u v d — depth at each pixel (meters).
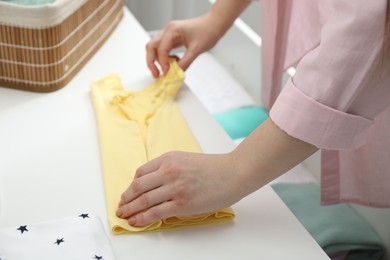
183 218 0.63
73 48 0.90
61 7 0.81
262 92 1.13
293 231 0.64
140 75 0.94
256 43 1.29
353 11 0.55
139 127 0.78
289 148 0.61
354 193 0.86
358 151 0.81
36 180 0.69
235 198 0.62
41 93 0.87
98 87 0.87
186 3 1.56
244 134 1.21
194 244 0.61
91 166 0.72
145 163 0.68
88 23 0.93
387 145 0.77
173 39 0.94
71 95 0.87
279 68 1.02
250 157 0.62
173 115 0.82
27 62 0.85
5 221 0.62
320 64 0.57
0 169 0.70
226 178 0.62
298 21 0.88
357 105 0.59
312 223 0.98
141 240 0.61
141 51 1.01
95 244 0.59
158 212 0.62
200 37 0.94
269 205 0.68
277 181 1.09
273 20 0.98
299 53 0.89
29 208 0.65
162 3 1.57
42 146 0.75
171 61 0.93
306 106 0.58
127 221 0.63
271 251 0.61
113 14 1.05
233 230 0.64
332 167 0.84
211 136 0.79
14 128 0.78
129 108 0.83
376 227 0.98
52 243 0.58
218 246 0.61
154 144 0.75
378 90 0.58
